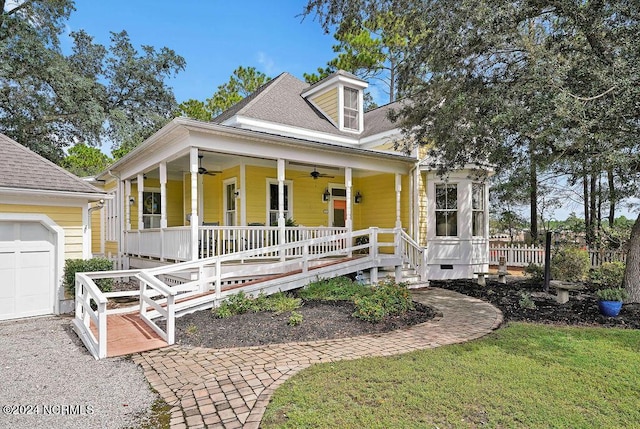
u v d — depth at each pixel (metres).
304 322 6.49
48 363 5.00
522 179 8.59
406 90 9.69
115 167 12.84
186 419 3.43
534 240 16.23
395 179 12.83
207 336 5.95
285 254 9.68
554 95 6.00
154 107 20.67
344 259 10.13
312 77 25.05
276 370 4.48
